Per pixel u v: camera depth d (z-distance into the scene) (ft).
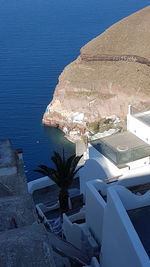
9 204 42.83
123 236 52.60
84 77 292.40
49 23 593.42
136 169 83.87
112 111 275.80
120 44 302.66
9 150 53.88
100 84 283.38
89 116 276.41
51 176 104.12
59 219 99.25
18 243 33.35
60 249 60.18
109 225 58.49
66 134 263.90
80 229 77.92
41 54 432.66
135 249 48.88
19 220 41.09
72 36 510.58
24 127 269.85
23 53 436.76
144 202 60.90
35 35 517.96
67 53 435.94
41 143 249.34
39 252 32.76
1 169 50.34
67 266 49.85
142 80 277.03
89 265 64.49
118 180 82.38
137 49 295.07
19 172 52.54
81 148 229.45
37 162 221.25
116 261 56.85
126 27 319.47
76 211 91.45
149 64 282.97
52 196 117.39
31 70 380.37
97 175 93.81
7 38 504.43
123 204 60.23
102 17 636.89
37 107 298.76
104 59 299.38
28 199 43.50
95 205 71.87
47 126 274.36
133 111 104.17
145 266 46.73
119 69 288.92
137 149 92.53
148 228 56.34
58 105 282.97
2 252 32.73
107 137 99.50
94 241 72.74
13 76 364.17
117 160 89.97
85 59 302.66
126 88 276.21
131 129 100.68
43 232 34.91
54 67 388.16
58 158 104.99
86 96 282.97
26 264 31.91
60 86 295.89
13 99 313.12
